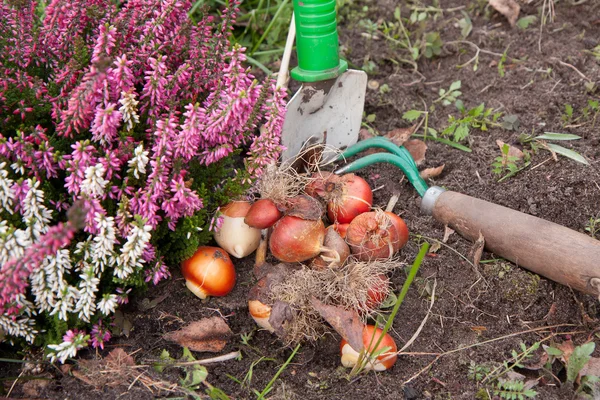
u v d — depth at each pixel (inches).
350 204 31.9
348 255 30.5
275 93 30.1
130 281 29.2
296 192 31.8
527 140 35.9
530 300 31.1
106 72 27.6
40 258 25.3
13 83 29.0
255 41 41.5
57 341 28.7
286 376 29.8
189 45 31.0
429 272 31.9
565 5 41.9
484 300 31.2
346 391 29.1
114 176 29.2
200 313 31.1
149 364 29.5
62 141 29.0
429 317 30.8
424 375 29.5
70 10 30.0
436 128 37.6
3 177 26.6
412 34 41.9
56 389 29.0
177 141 28.4
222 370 29.9
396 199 32.5
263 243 31.9
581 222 33.0
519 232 30.9
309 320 30.1
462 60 40.7
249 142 36.0
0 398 28.6
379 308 30.8
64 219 29.1
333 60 33.5
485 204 32.0
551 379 29.3
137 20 30.3
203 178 30.9
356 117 35.7
